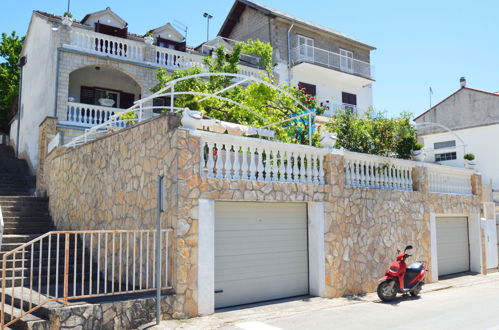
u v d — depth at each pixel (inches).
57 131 642.8
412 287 390.0
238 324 287.4
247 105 524.1
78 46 689.6
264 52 777.6
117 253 376.5
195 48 976.9
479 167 898.7
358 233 413.7
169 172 313.1
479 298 394.6
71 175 489.7
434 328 282.5
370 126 571.8
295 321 299.1
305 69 1002.7
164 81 623.2
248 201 354.3
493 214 596.4
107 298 281.7
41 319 254.2
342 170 410.0
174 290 297.0
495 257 586.9
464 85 988.6
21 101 891.4
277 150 367.6
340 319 306.2
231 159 343.9
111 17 805.2
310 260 389.1
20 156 844.6
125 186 372.8
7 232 468.1
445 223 544.1
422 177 496.1
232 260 341.1
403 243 458.9
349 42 1093.1
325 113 991.0
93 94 804.6
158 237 279.6
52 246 430.6
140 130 357.1
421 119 1002.7
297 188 373.4
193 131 315.9
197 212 309.9
